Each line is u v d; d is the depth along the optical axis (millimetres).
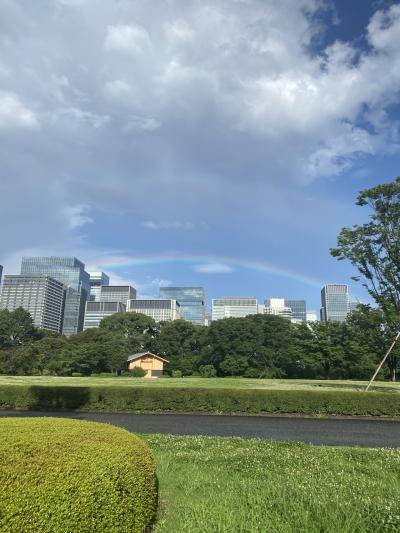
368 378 61000
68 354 67062
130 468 4094
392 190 26375
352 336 59719
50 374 63312
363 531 4223
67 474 3547
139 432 13516
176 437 10688
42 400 19609
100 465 3789
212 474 6762
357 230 27750
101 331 82125
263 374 66500
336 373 62438
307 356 62938
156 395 19281
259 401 18797
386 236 27109
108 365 70000
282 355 66312
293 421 16625
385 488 6027
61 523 3371
